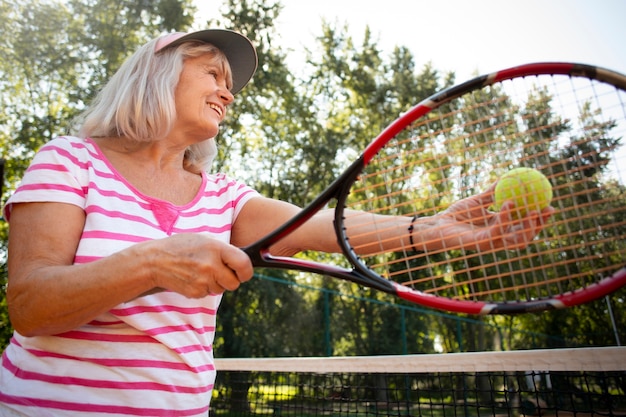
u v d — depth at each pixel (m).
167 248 1.18
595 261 1.67
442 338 19.39
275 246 1.76
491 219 1.62
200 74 1.63
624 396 2.08
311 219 1.74
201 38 1.69
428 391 2.78
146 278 1.16
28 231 1.26
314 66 21.50
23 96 16.72
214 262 1.17
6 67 16.44
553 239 1.72
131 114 1.51
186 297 1.27
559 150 1.62
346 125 21.59
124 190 1.43
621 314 18.34
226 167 19.30
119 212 1.38
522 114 1.69
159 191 1.55
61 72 16.55
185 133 1.62
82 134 1.58
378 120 21.78
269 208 1.72
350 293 19.22
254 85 19.06
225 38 1.76
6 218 1.32
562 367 2.06
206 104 1.65
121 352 1.28
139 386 1.28
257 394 5.33
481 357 2.32
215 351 15.68
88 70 16.80
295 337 16.72
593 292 1.42
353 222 1.70
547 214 1.53
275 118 20.25
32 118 16.38
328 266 1.62
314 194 20.17
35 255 1.23
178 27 17.84
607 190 1.56
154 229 1.41
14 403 1.22
